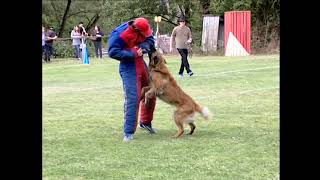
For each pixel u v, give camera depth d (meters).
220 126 7.87
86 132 7.61
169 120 8.62
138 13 34.16
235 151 6.18
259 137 6.99
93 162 5.77
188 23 33.41
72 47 31.56
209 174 5.20
